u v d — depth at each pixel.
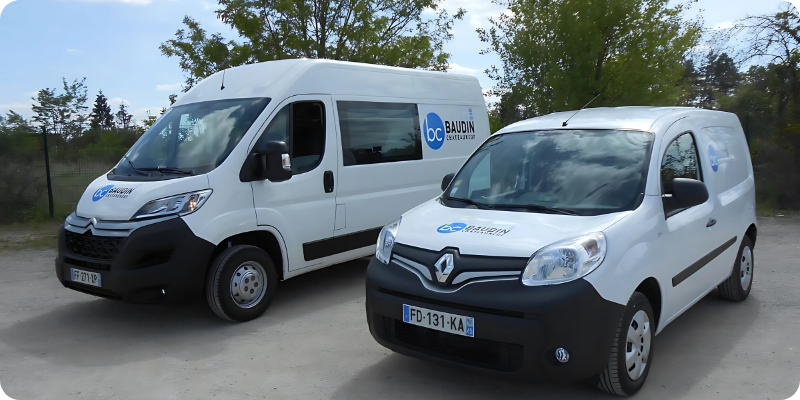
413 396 3.81
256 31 14.20
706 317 5.34
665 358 4.39
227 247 5.41
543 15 13.48
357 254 6.68
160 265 4.92
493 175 4.63
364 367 4.33
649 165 4.11
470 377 4.09
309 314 5.68
